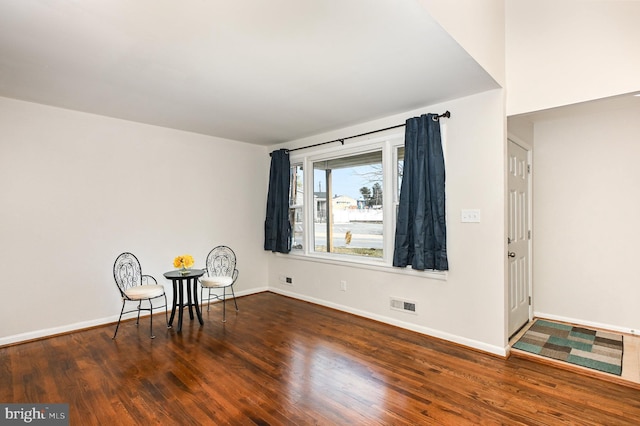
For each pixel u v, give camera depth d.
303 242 4.88
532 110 2.79
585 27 2.54
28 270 3.36
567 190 3.75
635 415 2.07
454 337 3.21
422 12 1.77
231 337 3.43
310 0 1.65
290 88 2.86
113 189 3.90
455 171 3.18
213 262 4.80
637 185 3.36
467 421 2.03
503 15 2.88
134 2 1.65
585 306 3.66
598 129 3.55
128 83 2.76
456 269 3.19
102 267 3.82
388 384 2.46
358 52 2.21
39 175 3.42
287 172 4.98
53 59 2.31
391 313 3.73
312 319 3.97
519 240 3.55
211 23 1.86
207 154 4.72
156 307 4.17
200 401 2.26
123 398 2.29
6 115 3.23
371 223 4.01
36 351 3.09
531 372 2.63
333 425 2.00
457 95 3.05
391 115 3.68
